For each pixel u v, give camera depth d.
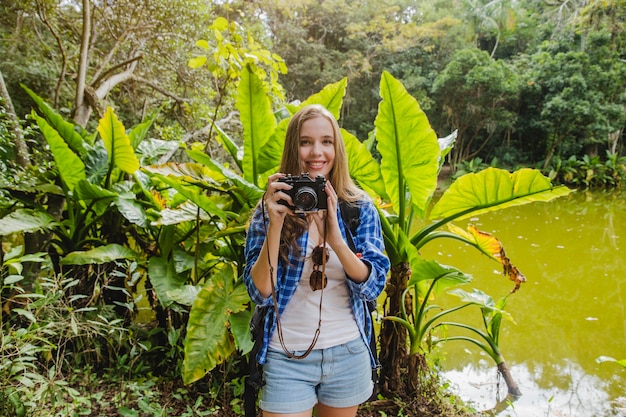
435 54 20.98
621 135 20.12
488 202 2.14
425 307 2.38
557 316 4.27
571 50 17.75
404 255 2.15
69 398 1.91
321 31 21.95
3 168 2.37
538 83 17.83
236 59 3.01
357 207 1.32
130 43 6.24
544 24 20.22
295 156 1.33
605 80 16.58
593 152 18.80
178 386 2.18
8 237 3.29
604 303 4.61
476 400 2.79
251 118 2.28
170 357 2.30
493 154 20.81
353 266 1.19
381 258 1.26
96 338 2.20
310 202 1.13
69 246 2.58
